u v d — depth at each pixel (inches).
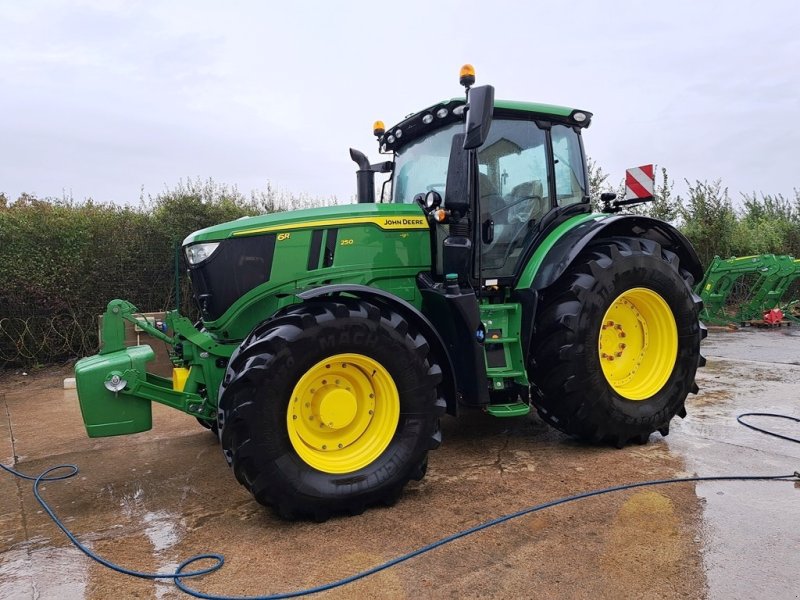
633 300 155.4
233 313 133.7
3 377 304.5
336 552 99.1
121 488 136.7
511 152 155.6
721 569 88.2
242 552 100.6
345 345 113.5
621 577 87.1
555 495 119.4
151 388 131.6
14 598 88.0
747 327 445.4
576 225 154.7
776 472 128.7
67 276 321.7
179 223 364.2
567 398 142.5
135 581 92.4
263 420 106.3
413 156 167.8
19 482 144.2
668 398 153.7
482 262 149.2
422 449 119.3
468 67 130.5
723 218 556.4
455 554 96.0
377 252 139.9
